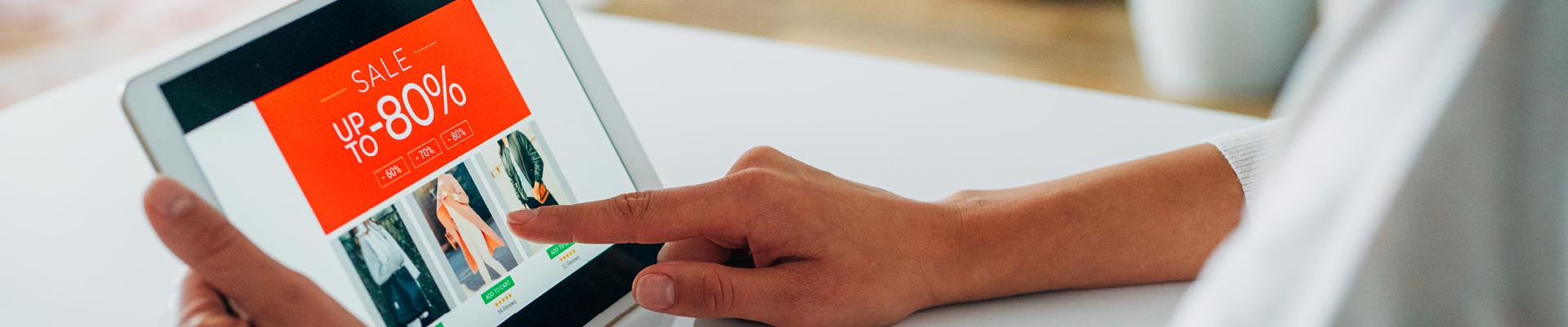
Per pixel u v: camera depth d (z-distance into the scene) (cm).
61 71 231
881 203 58
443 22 60
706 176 76
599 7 246
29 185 85
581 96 64
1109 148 73
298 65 54
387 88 57
